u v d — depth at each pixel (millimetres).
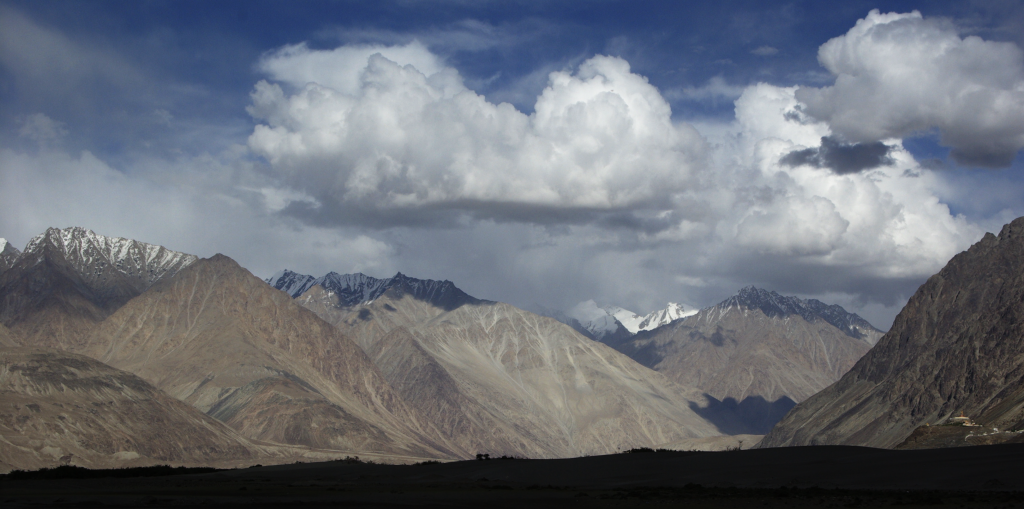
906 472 85562
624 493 83562
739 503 73750
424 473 112062
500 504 75438
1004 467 82875
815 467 91938
